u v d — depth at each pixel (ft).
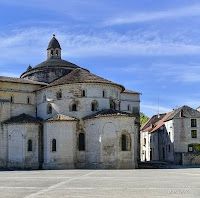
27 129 239.50
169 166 246.88
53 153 229.86
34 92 266.36
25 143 237.66
